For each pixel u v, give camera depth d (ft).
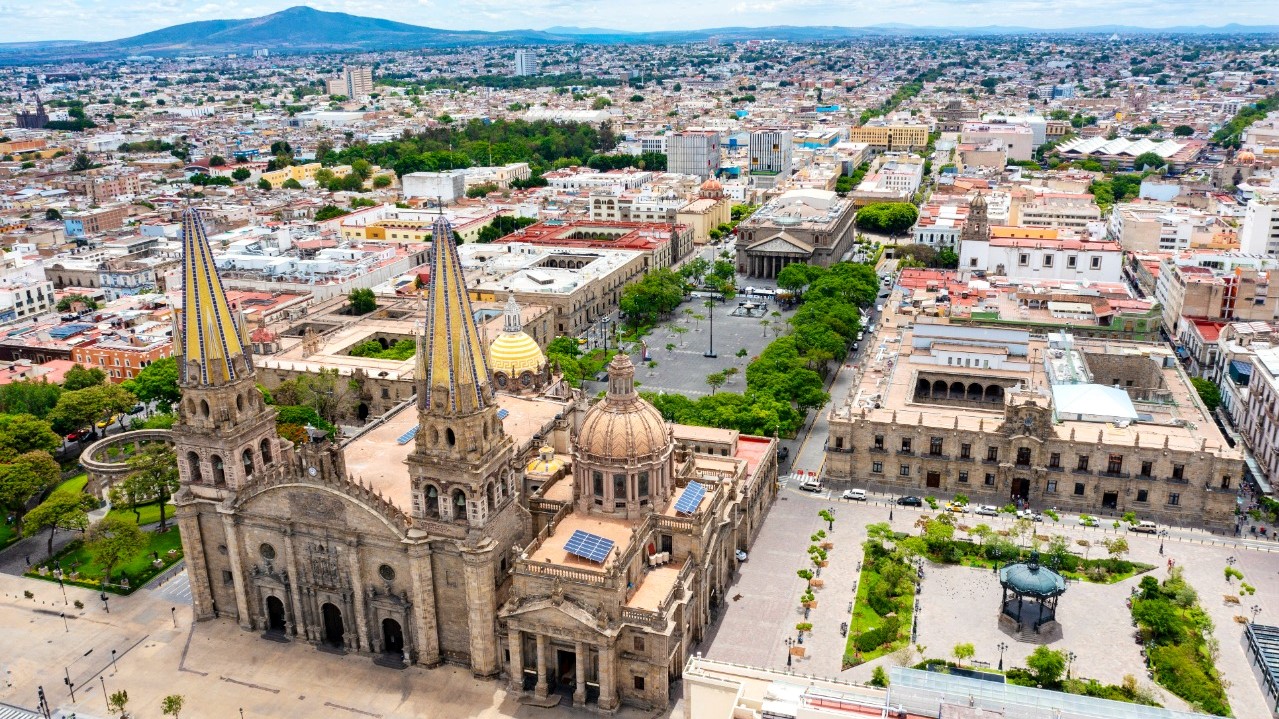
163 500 551.18
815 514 568.82
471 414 390.01
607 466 434.71
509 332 563.48
